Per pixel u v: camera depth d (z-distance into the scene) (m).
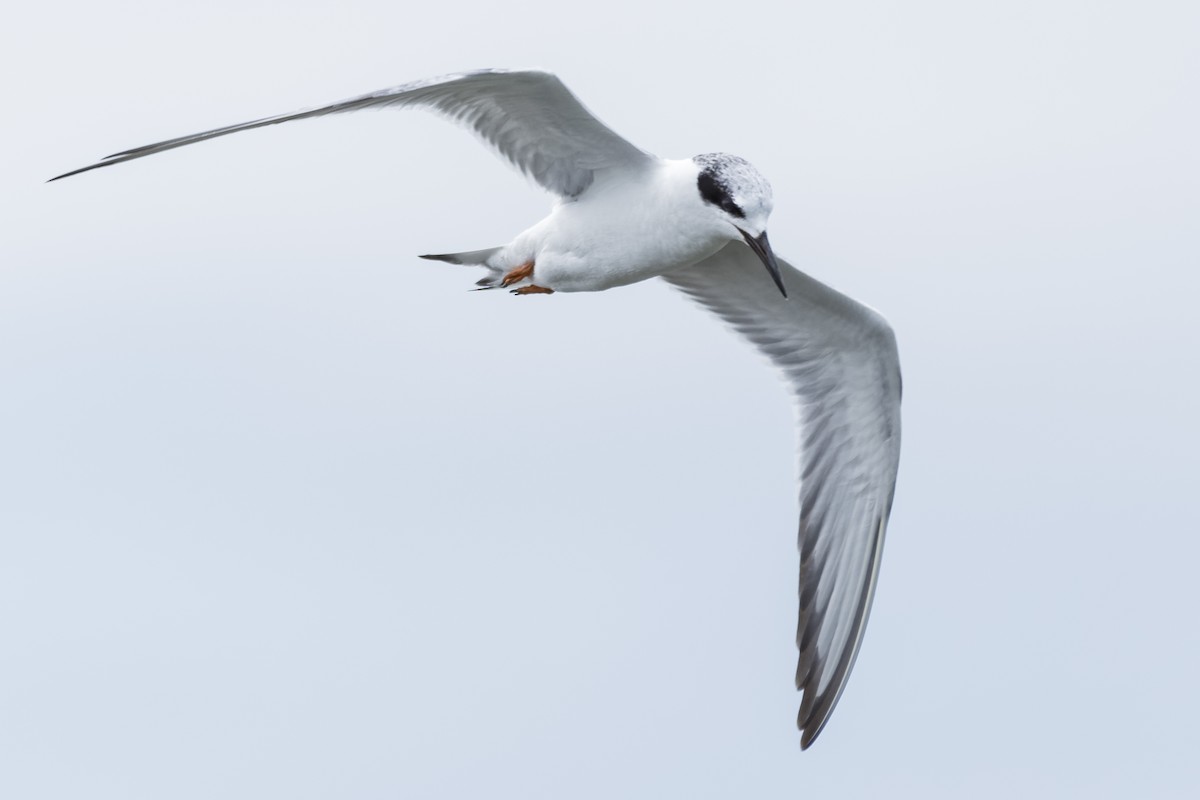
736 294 13.75
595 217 12.21
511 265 12.70
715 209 11.86
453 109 11.88
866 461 13.90
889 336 13.34
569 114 11.73
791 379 13.93
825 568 13.92
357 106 11.34
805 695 13.81
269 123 10.95
